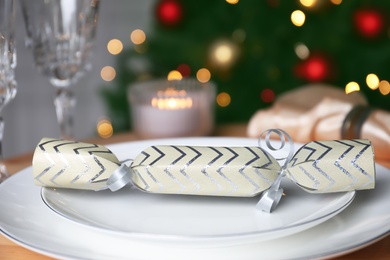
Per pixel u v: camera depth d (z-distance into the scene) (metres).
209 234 0.47
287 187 0.55
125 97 1.59
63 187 0.54
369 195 0.55
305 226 0.45
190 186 0.51
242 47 1.45
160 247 0.46
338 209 0.48
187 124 0.87
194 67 1.51
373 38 1.35
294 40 1.43
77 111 2.15
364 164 0.50
